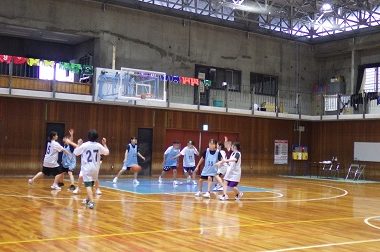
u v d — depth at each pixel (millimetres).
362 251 6355
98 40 20234
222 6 22328
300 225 8492
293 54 26234
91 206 9672
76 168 19078
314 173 26062
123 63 20703
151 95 19328
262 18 25031
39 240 6422
